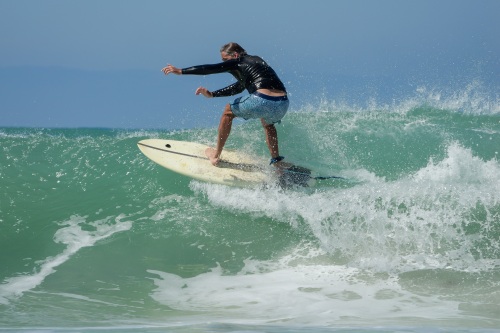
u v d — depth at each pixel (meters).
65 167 28.92
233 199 25.72
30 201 26.55
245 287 19.83
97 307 17.77
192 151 28.88
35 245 23.58
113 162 29.06
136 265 21.91
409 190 24.62
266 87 25.55
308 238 23.28
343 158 29.42
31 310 17.27
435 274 20.36
